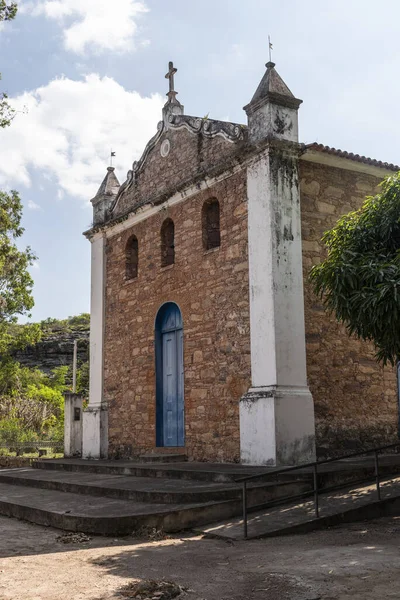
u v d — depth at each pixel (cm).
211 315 1380
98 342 1775
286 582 566
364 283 963
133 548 757
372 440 1316
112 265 1781
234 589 557
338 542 741
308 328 1266
